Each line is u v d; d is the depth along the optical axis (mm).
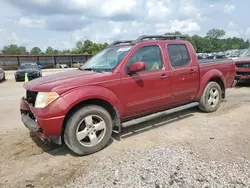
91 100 3525
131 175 2754
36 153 3553
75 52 89125
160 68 4285
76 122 3285
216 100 5465
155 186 2500
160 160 3096
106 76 3584
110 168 2959
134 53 3949
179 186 2480
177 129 4367
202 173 2717
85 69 4305
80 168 3020
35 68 18094
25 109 3721
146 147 3582
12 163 3248
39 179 2799
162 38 4691
